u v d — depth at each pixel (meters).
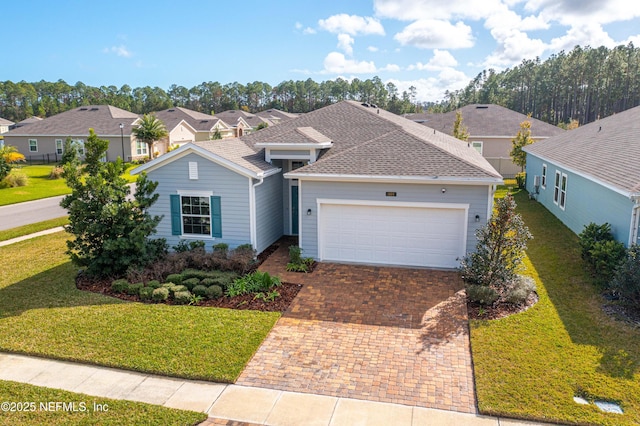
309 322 11.27
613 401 7.95
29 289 13.46
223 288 13.18
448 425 7.50
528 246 17.66
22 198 29.95
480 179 14.09
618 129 21.67
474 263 12.85
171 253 16.06
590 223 15.70
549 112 86.25
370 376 8.94
